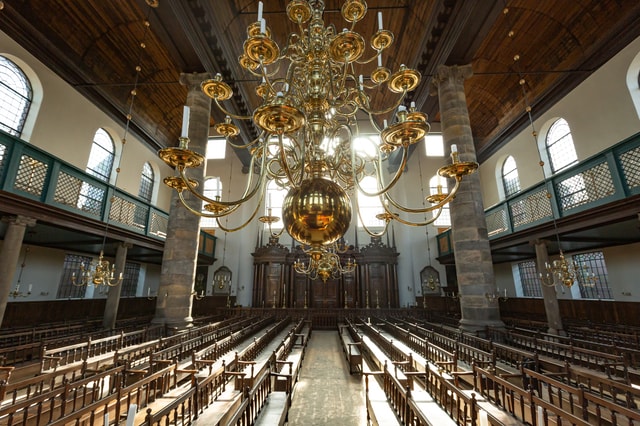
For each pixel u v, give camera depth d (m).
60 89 11.61
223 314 18.27
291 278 20.48
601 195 8.95
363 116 21.94
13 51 10.00
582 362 6.80
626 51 10.40
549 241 11.51
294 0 3.91
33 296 12.89
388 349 8.90
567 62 12.23
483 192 18.97
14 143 8.24
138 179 16.38
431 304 19.34
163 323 9.41
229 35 11.43
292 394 6.97
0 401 4.03
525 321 13.48
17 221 8.28
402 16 12.15
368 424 5.27
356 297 20.02
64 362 6.88
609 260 12.86
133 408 2.15
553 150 13.87
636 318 11.62
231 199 22.17
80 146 12.46
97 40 11.97
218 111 14.76
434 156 22.00
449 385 4.37
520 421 4.09
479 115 17.55
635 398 5.30
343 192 2.65
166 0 8.62
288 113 2.08
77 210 10.22
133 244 13.37
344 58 3.45
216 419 4.13
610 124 10.91
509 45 13.12
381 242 20.69
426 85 12.55
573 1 10.82
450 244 18.39
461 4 9.47
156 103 16.16
